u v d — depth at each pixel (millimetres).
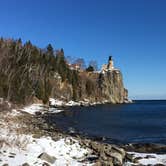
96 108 117875
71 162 16500
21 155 15945
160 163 18859
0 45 106875
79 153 19000
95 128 46844
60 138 23281
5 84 77625
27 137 20469
